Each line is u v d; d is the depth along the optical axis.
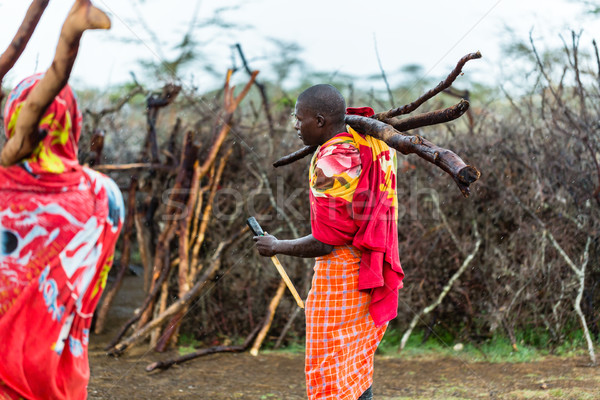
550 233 3.83
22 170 1.64
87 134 3.17
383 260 2.23
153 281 3.44
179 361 3.38
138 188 3.55
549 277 3.84
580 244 3.92
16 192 1.64
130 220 3.41
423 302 3.98
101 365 3.10
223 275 3.81
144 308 3.33
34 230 1.65
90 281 1.76
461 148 4.03
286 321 4.10
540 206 3.88
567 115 3.90
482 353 3.71
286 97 4.82
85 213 1.72
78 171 1.75
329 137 2.23
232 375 3.26
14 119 1.67
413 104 2.26
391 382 3.16
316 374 2.24
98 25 1.44
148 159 3.58
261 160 4.11
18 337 1.61
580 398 2.83
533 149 3.98
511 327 3.83
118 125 3.51
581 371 3.31
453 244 3.96
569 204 3.97
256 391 2.98
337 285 2.23
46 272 1.65
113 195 1.85
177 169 3.65
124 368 3.11
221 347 3.70
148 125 3.61
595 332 3.91
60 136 1.70
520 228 3.85
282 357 3.70
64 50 1.49
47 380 1.65
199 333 3.92
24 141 1.60
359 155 2.17
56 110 1.66
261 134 4.26
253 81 4.35
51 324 1.66
